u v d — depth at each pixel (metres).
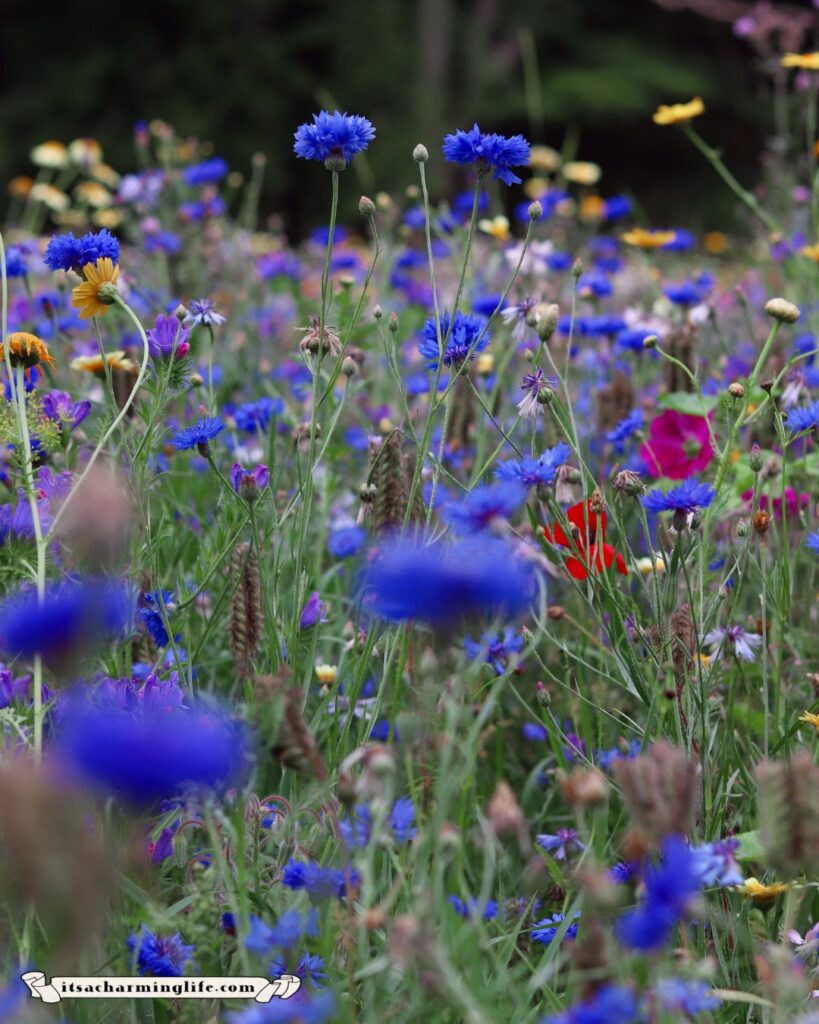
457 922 2.12
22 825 1.62
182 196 7.45
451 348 2.98
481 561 1.82
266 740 2.01
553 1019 1.85
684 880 1.76
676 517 2.80
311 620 2.98
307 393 4.75
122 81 23.95
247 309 6.54
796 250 6.05
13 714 2.50
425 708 2.21
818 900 2.79
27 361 2.88
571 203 9.05
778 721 3.11
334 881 2.29
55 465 3.43
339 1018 2.04
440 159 22.50
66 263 2.98
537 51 26.14
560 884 2.41
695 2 19.41
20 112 23.58
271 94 23.70
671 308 5.80
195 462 4.29
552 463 2.80
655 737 3.04
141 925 2.21
